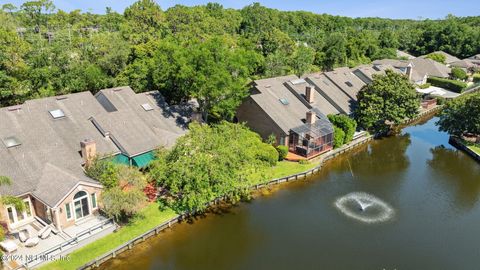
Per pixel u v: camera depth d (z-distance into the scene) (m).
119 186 33.81
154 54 59.00
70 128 40.84
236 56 50.72
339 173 49.19
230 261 31.27
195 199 34.84
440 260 32.19
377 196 43.31
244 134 43.19
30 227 32.06
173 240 33.69
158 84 57.31
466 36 144.25
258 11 147.62
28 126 38.12
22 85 55.12
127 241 31.88
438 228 37.00
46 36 96.44
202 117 55.34
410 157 55.62
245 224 36.59
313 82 66.31
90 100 46.00
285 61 92.75
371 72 83.88
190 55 48.62
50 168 34.28
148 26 91.38
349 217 38.56
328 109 61.12
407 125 71.00
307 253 32.62
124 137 42.12
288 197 42.28
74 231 31.61
